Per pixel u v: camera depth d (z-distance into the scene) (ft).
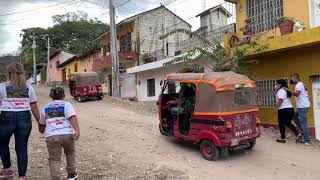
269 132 43.62
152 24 114.32
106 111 62.18
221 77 30.99
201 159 31.19
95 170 26.89
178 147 35.04
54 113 21.84
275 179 26.20
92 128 44.60
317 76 41.78
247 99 31.86
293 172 27.81
